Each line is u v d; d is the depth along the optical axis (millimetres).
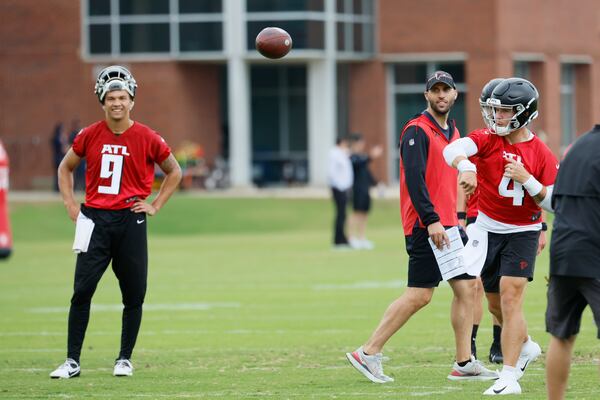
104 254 36812
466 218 39438
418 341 44062
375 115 152000
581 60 164875
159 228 113688
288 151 153750
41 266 80125
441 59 148875
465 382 34750
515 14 150000
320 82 146250
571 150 27359
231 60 143625
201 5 144000
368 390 33500
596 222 26750
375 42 151375
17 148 149000
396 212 124562
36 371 38344
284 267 76250
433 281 34219
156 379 36312
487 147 33531
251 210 121938
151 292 63094
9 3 148625
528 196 33406
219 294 61750
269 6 143000
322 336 46188
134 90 36875
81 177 134000
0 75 149250
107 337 47125
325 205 126000
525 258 33531
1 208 84312
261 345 43969
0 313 55344
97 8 146625
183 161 139375
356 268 74875
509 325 33000
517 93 32656
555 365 27453
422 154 33812
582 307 27453
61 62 147875
